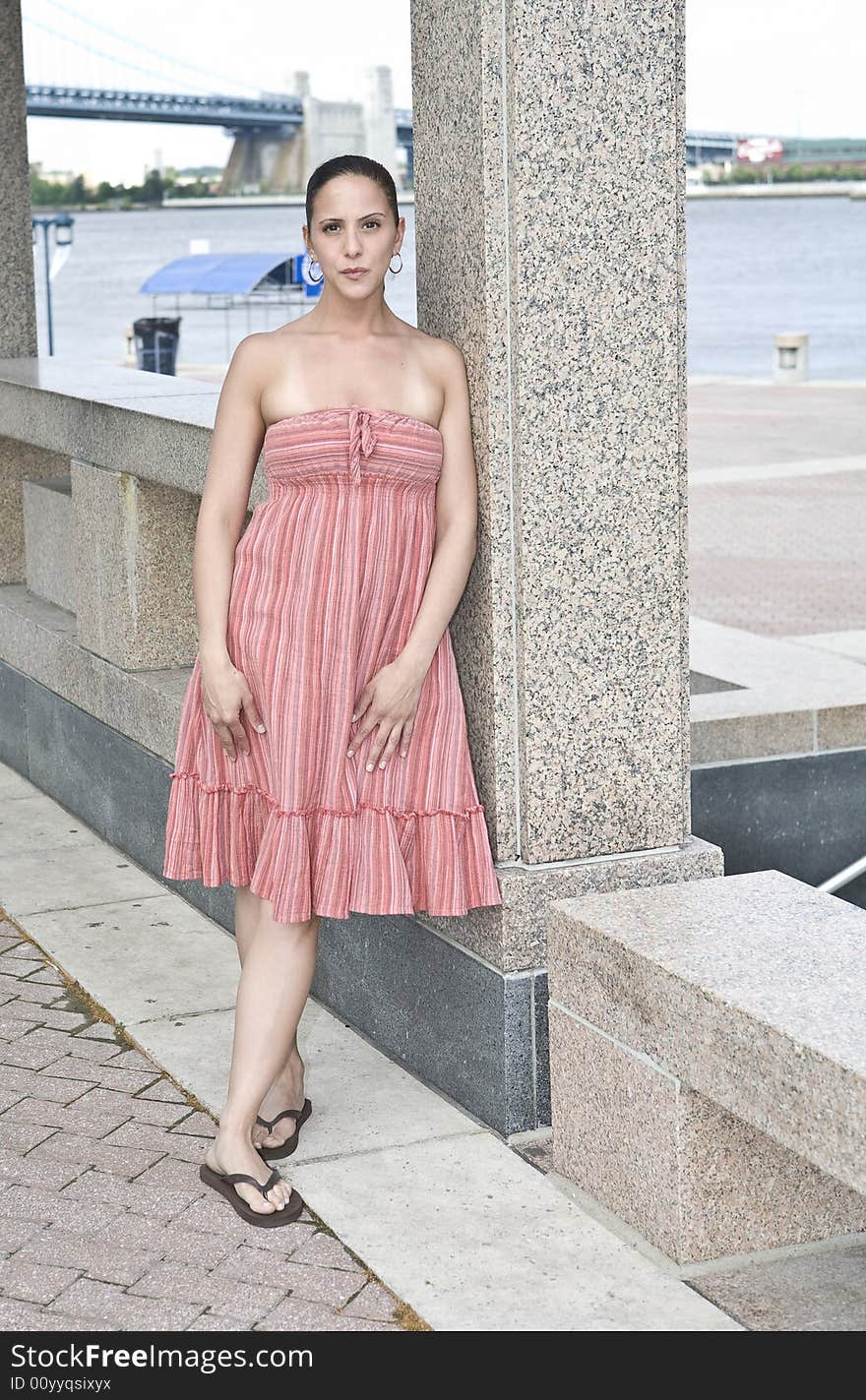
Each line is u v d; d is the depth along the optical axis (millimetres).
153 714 5020
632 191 3355
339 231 3209
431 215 3521
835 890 5059
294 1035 3438
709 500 14484
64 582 6207
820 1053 2531
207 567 3326
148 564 5188
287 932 3340
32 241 7023
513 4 3213
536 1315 2861
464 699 3578
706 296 61875
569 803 3535
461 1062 3680
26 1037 4039
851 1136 2482
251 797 3359
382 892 3293
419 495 3332
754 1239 3053
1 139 6859
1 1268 3018
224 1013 4160
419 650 3281
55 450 5605
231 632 3311
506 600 3439
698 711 4996
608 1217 3195
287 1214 3180
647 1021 2998
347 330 3307
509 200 3299
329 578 3234
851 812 5148
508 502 3410
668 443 3479
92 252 107125
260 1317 2867
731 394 25031
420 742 3363
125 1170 3385
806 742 5051
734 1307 2896
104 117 80562
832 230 129625
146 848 5273
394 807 3338
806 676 5469
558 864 3543
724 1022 2762
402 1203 3246
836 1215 3104
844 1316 2861
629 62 3312
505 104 3271
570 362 3373
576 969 3211
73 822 5816
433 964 3742
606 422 3420
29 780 6309
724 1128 2980
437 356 3354
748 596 10367
